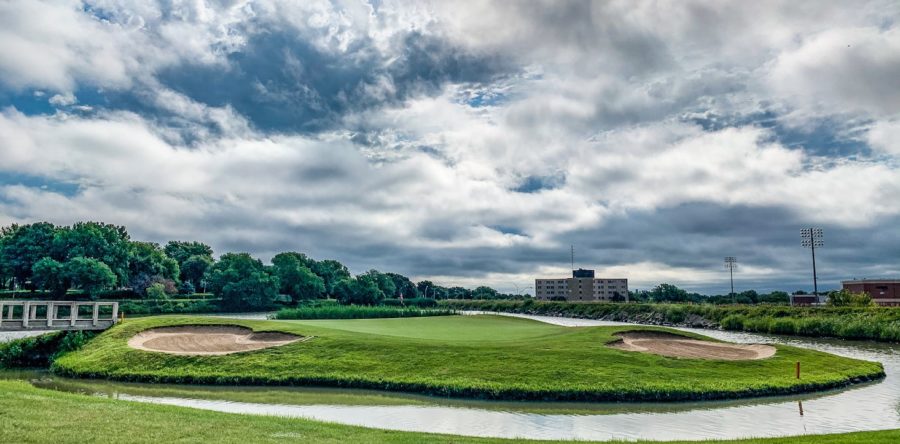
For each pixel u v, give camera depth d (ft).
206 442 52.80
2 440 48.60
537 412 92.27
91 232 421.59
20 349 143.95
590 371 112.27
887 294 466.29
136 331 151.02
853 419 88.58
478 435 77.66
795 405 98.37
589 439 75.66
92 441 50.42
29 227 433.48
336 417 87.15
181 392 105.91
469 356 122.93
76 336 150.71
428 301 595.06
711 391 103.45
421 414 90.12
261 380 113.29
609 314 433.89
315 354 126.93
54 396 71.20
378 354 126.00
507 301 603.67
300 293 519.60
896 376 131.03
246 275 466.70
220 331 159.02
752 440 62.85
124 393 104.53
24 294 392.68
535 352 126.21
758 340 236.43
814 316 283.18
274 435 57.82
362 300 546.67
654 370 115.55
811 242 402.11
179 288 562.66
